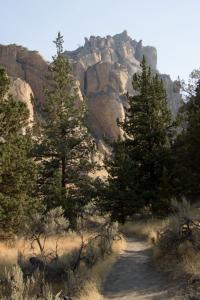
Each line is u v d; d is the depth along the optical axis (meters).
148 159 37.47
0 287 13.34
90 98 123.38
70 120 43.06
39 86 113.81
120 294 14.12
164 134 38.62
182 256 15.80
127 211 36.91
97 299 13.45
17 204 27.80
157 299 12.70
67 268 16.28
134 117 39.97
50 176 41.09
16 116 29.38
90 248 18.77
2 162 27.30
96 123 119.00
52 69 45.81
